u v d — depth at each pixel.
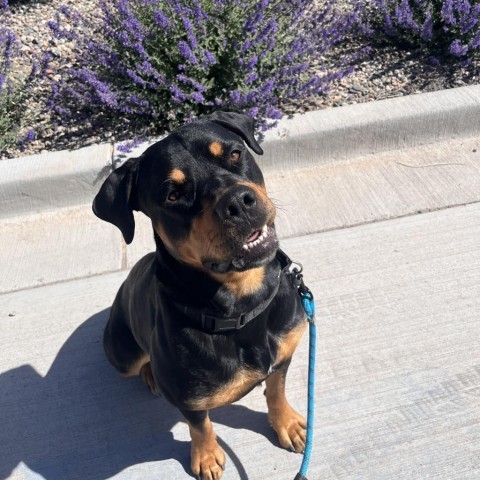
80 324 1.11
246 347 0.75
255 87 1.45
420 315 1.04
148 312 0.82
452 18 1.48
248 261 0.67
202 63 1.38
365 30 1.64
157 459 0.89
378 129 1.38
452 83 1.51
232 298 0.71
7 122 1.48
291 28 1.60
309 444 0.79
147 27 1.46
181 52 1.32
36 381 1.02
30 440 0.93
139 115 1.48
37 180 1.33
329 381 0.96
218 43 1.39
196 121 0.75
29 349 1.07
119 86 1.49
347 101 1.49
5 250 1.29
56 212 1.37
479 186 1.29
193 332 0.72
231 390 0.76
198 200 0.68
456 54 1.49
